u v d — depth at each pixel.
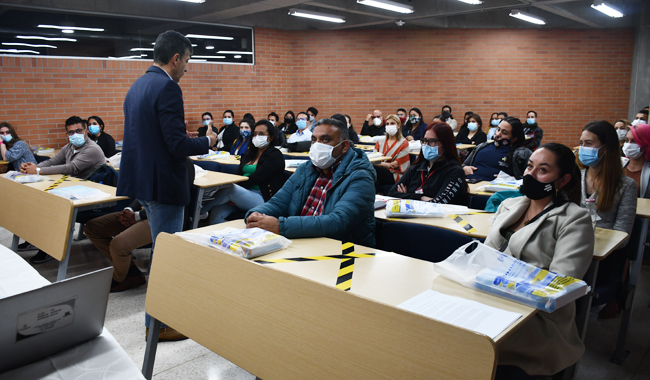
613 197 2.21
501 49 9.37
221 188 3.37
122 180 2.31
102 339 1.16
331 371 1.17
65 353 1.09
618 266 2.23
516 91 9.48
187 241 1.63
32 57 6.46
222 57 8.59
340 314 1.17
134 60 7.43
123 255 2.83
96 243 3.05
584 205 2.20
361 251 1.74
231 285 1.45
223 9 7.23
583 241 1.52
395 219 2.23
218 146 8.05
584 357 2.27
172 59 2.29
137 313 2.69
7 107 6.32
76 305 1.06
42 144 6.68
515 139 3.46
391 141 5.28
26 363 1.03
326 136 2.09
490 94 9.52
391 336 1.07
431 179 2.95
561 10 7.65
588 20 8.34
